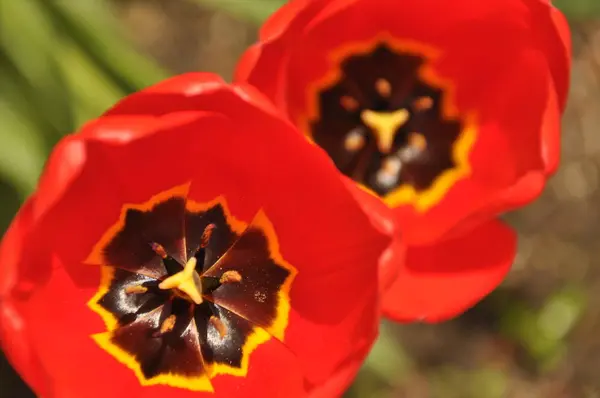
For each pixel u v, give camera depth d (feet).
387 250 1.15
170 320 1.24
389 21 1.33
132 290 1.24
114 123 1.10
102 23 1.52
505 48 1.30
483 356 1.91
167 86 1.12
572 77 1.97
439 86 1.37
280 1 1.53
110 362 1.21
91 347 1.20
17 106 1.49
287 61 1.27
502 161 1.32
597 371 1.92
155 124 1.11
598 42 1.98
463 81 1.36
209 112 1.14
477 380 1.89
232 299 1.26
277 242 1.24
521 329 1.90
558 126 1.25
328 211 1.19
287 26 1.21
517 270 1.92
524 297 1.92
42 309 1.14
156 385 1.22
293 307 1.24
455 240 1.33
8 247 1.09
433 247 1.33
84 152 1.09
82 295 1.21
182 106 1.13
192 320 1.25
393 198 1.38
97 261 1.22
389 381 1.87
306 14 1.23
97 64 1.52
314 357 1.21
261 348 1.24
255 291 1.25
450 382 1.89
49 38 1.48
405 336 1.90
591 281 1.94
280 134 1.15
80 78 1.51
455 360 1.90
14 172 1.47
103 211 1.20
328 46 1.33
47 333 1.15
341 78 1.36
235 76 1.22
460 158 1.36
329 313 1.21
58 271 1.18
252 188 1.22
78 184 1.16
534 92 1.29
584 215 1.95
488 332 1.92
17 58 1.47
